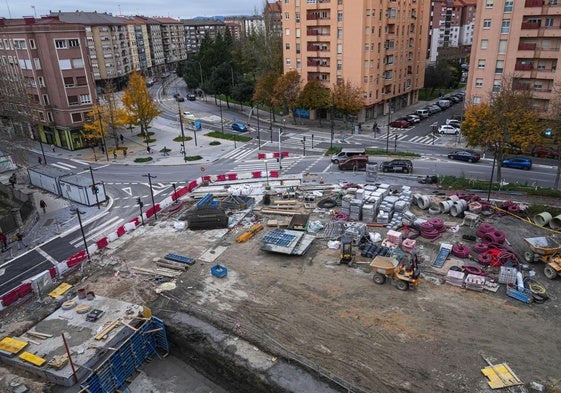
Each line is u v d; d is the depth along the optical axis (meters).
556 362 20.45
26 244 35.62
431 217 35.78
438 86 94.75
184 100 101.75
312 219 36.25
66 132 63.19
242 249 32.34
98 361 22.28
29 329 24.86
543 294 24.91
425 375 20.06
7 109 52.09
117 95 104.38
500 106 41.72
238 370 21.48
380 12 68.12
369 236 32.44
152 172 52.59
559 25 52.34
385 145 59.78
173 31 161.12
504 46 56.31
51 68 59.69
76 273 30.39
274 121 77.25
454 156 52.25
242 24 184.00
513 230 32.91
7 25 66.75
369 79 69.81
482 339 22.06
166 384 22.20
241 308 25.59
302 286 27.28
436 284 26.75
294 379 20.42
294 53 75.06
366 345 22.08
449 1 132.00
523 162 47.66
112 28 116.62
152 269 30.20
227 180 48.22
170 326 24.50
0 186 49.66
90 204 43.19
